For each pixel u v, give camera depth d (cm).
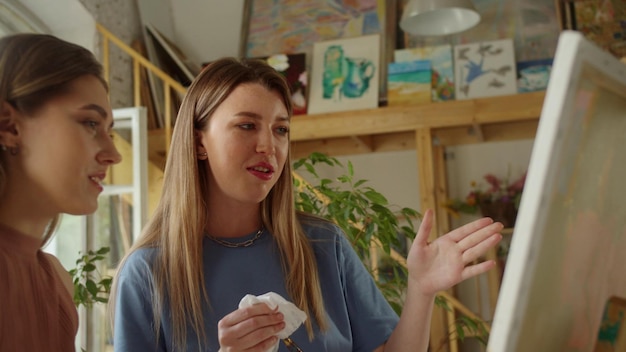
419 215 257
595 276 80
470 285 523
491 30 547
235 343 112
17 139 96
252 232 150
